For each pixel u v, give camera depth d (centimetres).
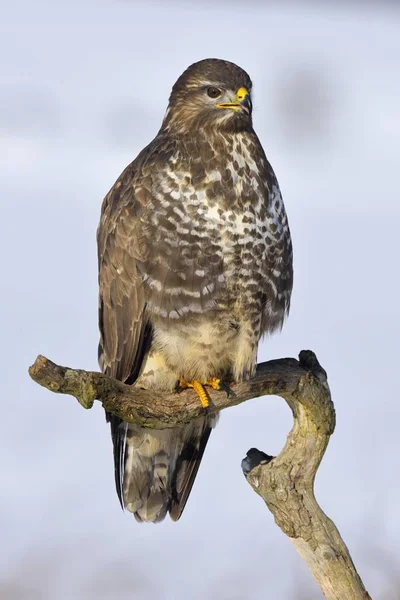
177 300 941
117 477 1006
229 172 945
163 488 1010
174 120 990
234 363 952
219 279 940
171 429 991
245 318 954
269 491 817
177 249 936
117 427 993
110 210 984
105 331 996
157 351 959
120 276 960
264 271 956
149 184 947
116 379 895
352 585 805
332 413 835
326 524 813
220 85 974
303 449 823
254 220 945
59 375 773
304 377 848
